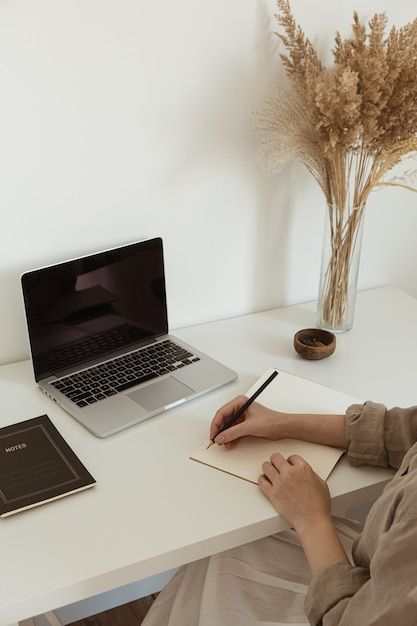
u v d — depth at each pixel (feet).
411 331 5.38
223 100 4.79
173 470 3.97
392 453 3.97
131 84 4.48
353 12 4.86
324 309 5.29
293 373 4.85
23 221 4.57
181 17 4.44
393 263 6.10
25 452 4.03
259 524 3.67
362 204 4.87
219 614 3.81
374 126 4.36
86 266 4.58
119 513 3.68
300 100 4.78
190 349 5.00
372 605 3.00
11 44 4.10
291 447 4.13
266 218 5.32
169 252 5.11
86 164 4.57
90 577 3.34
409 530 2.91
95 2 4.18
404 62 4.27
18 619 3.28
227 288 5.46
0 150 4.32
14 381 4.70
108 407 4.39
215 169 4.98
